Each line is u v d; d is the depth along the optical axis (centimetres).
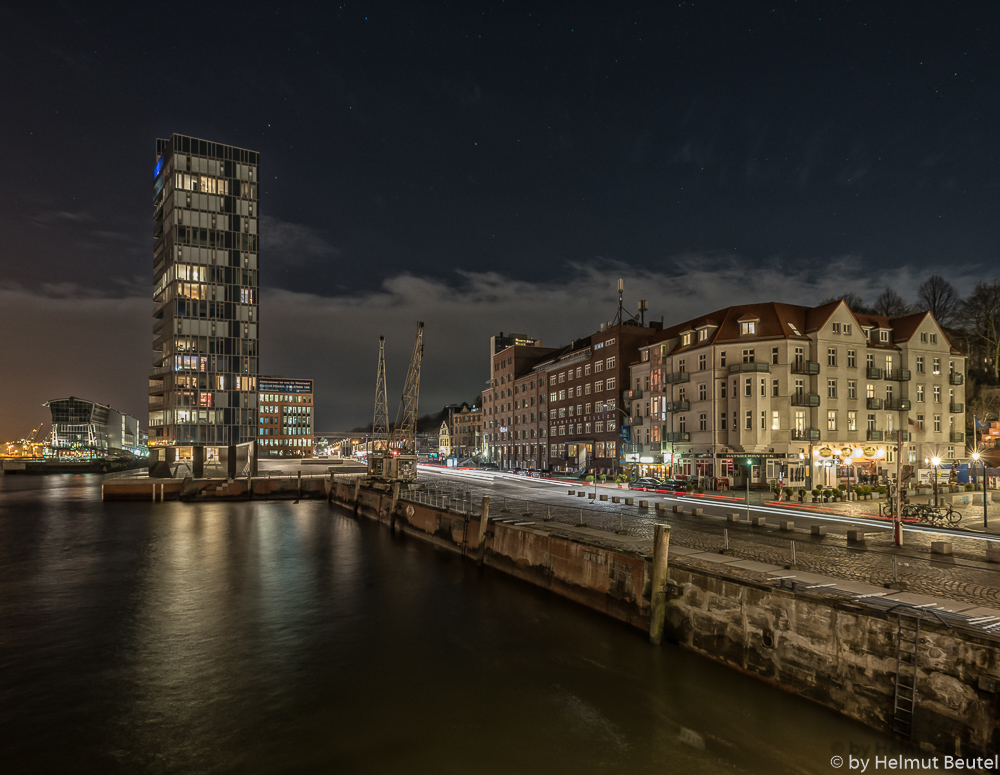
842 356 5438
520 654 1750
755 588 1447
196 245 11056
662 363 6325
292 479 6869
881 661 1162
